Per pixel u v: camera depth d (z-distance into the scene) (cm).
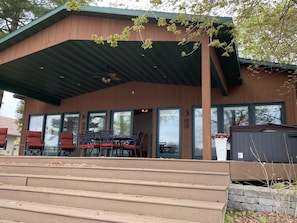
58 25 649
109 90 1061
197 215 280
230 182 415
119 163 464
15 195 376
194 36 514
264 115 817
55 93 1075
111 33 597
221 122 862
